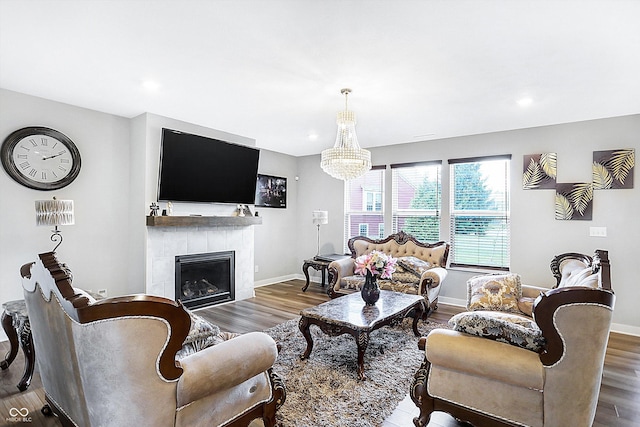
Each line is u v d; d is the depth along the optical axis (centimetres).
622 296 370
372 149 562
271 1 180
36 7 186
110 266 387
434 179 507
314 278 635
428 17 193
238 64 257
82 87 307
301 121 415
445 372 182
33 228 332
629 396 234
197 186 422
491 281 319
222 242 464
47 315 156
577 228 397
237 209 491
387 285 423
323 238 623
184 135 396
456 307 461
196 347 175
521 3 179
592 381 152
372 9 186
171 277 406
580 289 150
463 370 174
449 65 255
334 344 319
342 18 195
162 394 133
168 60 252
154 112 381
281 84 295
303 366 272
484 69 261
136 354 126
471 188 477
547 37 213
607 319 150
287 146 566
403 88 301
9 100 317
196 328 177
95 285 375
